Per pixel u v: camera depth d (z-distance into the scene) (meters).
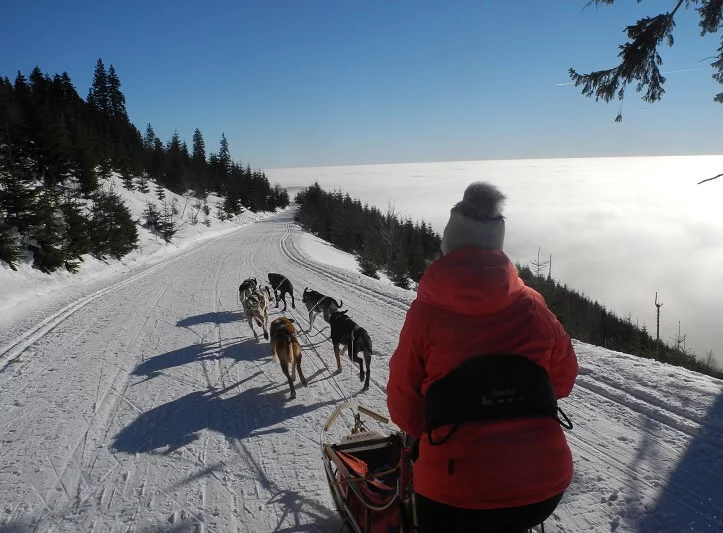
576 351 7.24
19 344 9.94
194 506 4.13
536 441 1.67
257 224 76.31
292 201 159.00
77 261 21.20
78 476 4.73
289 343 6.49
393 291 13.85
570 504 3.79
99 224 25.00
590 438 4.77
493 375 1.66
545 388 1.72
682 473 4.04
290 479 4.46
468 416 1.65
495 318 1.71
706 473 4.00
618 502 3.76
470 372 1.67
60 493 4.45
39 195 19.03
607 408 5.37
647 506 3.68
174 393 6.84
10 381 7.66
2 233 16.62
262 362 8.05
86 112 81.56
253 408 6.20
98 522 3.97
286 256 26.50
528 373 1.69
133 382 7.37
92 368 8.12
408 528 2.24
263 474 4.58
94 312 12.83
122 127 87.94
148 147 93.50
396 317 10.73
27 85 74.56
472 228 1.77
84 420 6.05
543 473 1.66
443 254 1.88
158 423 5.89
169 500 4.24
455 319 1.71
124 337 10.09
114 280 19.17
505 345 1.70
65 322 11.77
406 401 1.88
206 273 20.09
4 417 6.25
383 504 2.65
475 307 1.68
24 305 14.39
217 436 5.46
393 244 47.19
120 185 53.56
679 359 17.64
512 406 1.66
